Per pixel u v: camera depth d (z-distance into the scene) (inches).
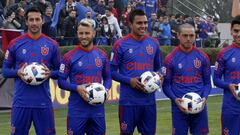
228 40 1155.3
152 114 401.7
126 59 396.5
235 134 401.7
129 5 962.1
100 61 384.8
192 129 398.3
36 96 380.8
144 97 396.8
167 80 397.1
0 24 746.8
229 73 402.0
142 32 394.3
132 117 398.3
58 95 706.2
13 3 853.2
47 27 771.4
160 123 619.8
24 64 376.5
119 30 885.2
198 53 397.7
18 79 382.3
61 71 382.3
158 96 838.5
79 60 380.2
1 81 674.8
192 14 1338.6
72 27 805.9
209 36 1119.6
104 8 917.2
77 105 380.2
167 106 768.9
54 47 388.5
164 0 1155.9
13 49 383.6
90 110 380.2
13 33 673.6
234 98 398.6
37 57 383.6
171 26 1019.3
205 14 1358.3
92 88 372.5
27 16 382.3
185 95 388.2
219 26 1378.0
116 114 677.9
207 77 399.9
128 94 396.8
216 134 554.6
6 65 384.8
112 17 880.9
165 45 962.1
